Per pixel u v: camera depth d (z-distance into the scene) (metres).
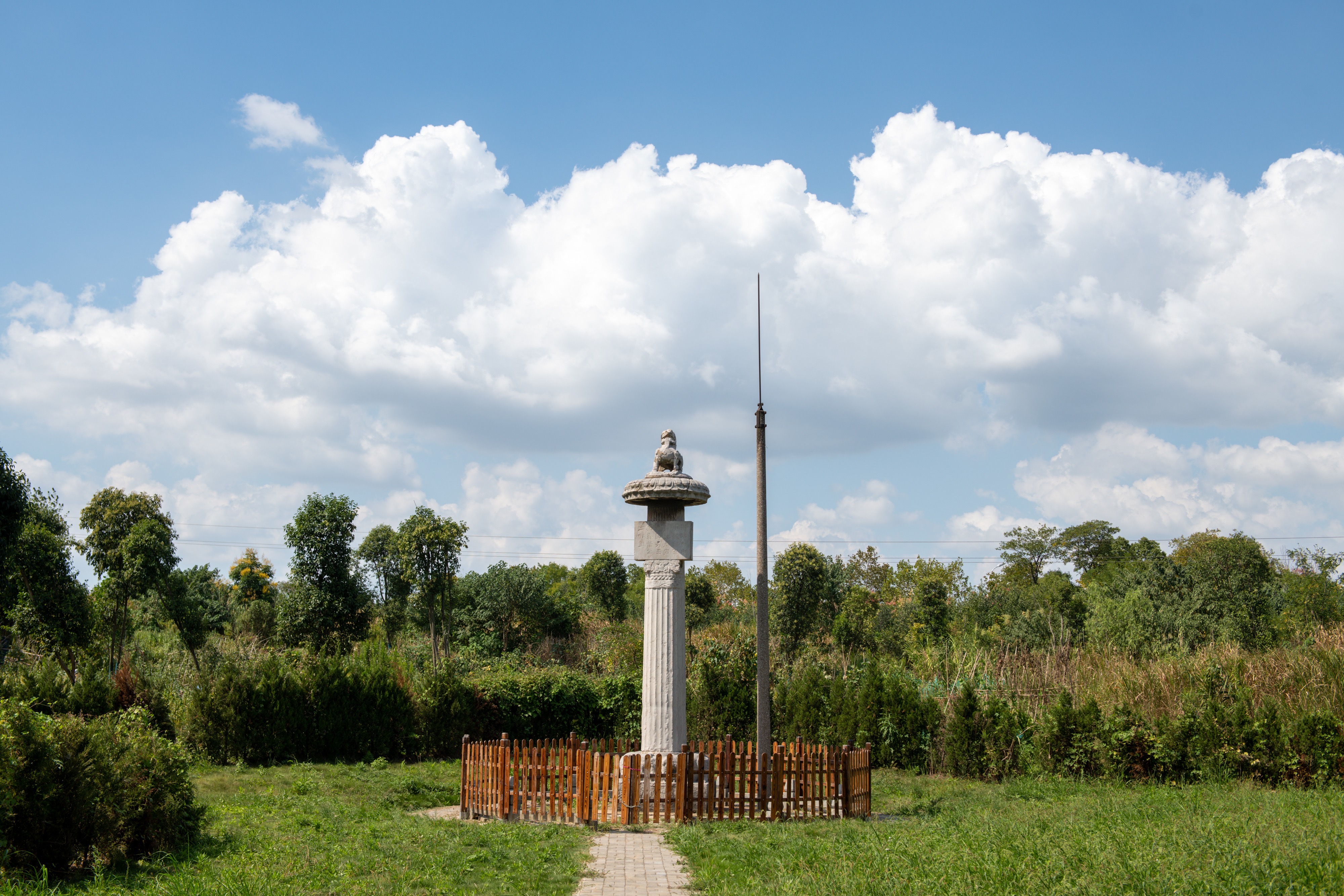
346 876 8.73
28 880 8.12
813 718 22.45
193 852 9.77
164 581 35.00
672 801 12.72
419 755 22.08
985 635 36.69
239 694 20.28
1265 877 7.02
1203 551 41.72
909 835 10.44
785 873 8.52
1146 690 19.16
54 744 8.98
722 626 41.09
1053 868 7.68
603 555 57.34
